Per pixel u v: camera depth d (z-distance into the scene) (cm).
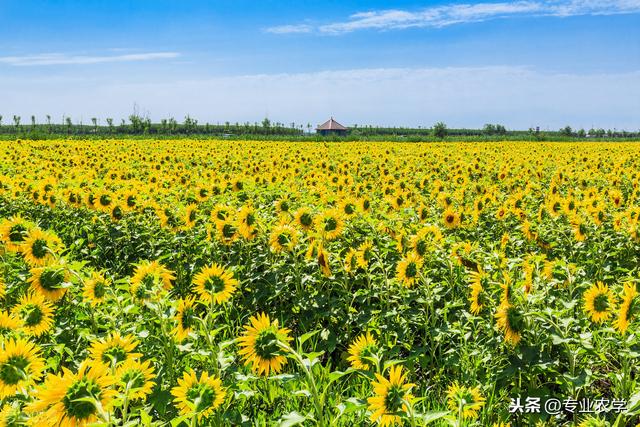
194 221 820
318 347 529
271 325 311
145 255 872
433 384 481
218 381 285
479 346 479
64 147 3288
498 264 605
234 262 735
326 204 975
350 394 449
